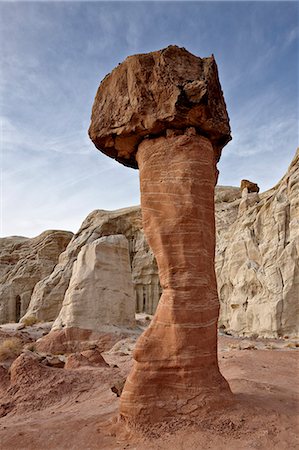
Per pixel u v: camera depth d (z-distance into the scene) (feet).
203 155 28.37
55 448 23.32
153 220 27.81
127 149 31.55
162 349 25.62
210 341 26.35
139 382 25.05
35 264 211.61
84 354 56.24
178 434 22.47
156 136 29.01
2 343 80.18
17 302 205.36
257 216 129.08
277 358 54.75
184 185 27.45
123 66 30.04
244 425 23.04
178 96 26.91
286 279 101.91
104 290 91.97
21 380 43.42
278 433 21.94
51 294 161.89
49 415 34.27
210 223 28.19
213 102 28.78
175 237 26.99
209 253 27.76
